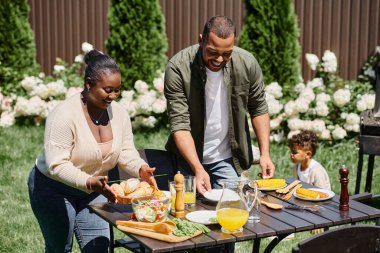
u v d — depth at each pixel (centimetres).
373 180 693
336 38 935
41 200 389
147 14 947
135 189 362
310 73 950
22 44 1016
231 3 966
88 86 370
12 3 1005
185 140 421
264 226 342
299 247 279
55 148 369
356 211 370
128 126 403
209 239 322
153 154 457
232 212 330
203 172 405
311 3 937
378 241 304
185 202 378
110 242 427
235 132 447
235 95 436
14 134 878
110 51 962
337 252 292
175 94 430
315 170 571
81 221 394
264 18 894
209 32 384
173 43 992
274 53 896
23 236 541
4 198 641
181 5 981
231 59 430
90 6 1015
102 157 383
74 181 361
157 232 329
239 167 458
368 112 605
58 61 995
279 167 732
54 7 1029
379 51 895
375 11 918
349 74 936
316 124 798
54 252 402
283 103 866
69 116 371
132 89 959
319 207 376
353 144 798
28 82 947
